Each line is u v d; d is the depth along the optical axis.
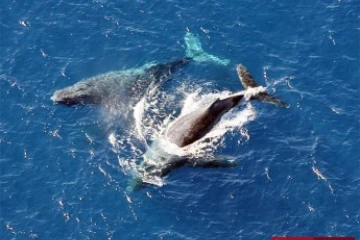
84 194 62.78
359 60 75.12
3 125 68.62
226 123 68.62
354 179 64.25
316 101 71.12
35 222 60.81
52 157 65.88
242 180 64.00
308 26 78.75
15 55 75.50
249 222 61.06
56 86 72.69
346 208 62.03
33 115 69.62
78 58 75.75
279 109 70.06
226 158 65.75
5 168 65.00
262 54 76.00
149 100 71.44
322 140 67.44
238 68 72.19
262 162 65.38
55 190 63.19
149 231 60.19
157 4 80.94
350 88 72.56
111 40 77.56
